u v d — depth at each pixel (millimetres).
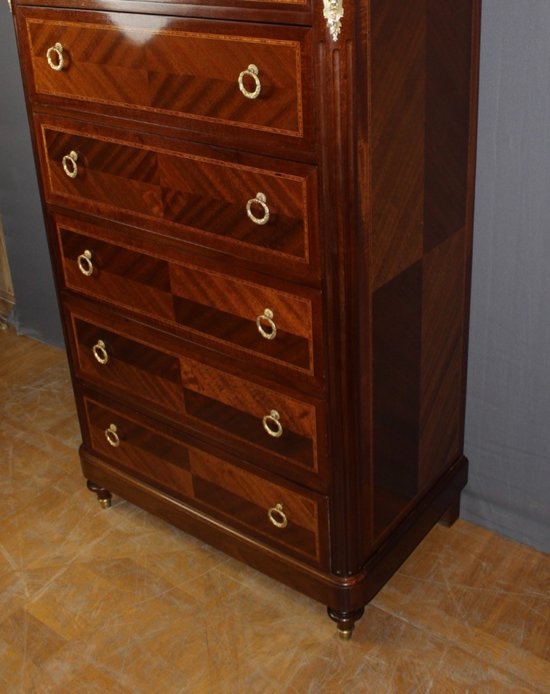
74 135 1903
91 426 2355
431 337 1960
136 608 2145
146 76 1691
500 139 1916
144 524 2416
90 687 1950
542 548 2252
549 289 1991
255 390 1871
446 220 1875
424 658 1975
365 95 1484
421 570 2205
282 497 1960
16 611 2152
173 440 2137
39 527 2420
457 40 1713
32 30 1857
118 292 2031
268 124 1549
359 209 1563
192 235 1790
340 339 1672
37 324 3297
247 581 2209
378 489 1936
